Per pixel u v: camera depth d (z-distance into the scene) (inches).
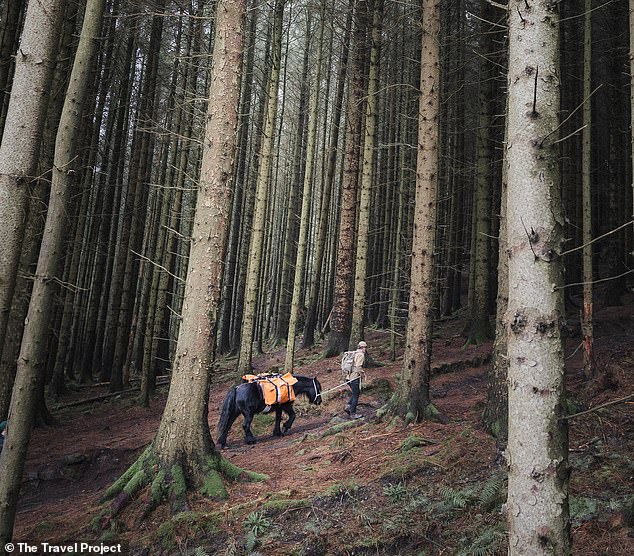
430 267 335.0
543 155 113.7
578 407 275.0
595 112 660.7
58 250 173.3
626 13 625.9
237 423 418.0
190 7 543.2
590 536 161.8
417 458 247.3
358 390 393.7
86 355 807.1
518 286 111.6
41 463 367.2
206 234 263.7
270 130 539.8
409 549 179.6
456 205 872.9
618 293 614.5
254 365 756.0
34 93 178.2
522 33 119.8
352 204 613.9
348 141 611.5
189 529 215.0
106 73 676.7
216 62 272.4
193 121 572.7
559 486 103.0
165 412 257.4
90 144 654.5
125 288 698.8
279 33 538.3
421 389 322.3
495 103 697.0
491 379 280.1
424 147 339.9
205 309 260.8
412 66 727.7
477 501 196.1
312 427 386.9
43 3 180.9
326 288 1073.5
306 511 216.5
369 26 588.4
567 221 116.0
